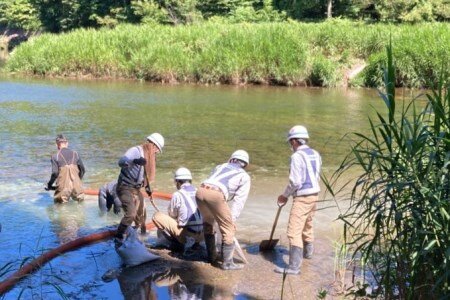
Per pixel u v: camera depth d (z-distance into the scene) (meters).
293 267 5.82
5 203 8.21
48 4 53.12
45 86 25.22
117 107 18.86
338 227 7.30
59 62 29.98
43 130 14.35
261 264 6.12
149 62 28.05
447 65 21.02
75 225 7.35
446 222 3.93
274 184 9.45
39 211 7.91
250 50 26.88
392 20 37.44
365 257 4.76
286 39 27.08
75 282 5.55
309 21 41.41
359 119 16.62
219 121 16.22
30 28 55.44
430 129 4.40
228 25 31.83
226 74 26.95
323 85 26.12
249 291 5.39
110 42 30.08
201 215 6.21
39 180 9.58
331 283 5.55
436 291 4.05
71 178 8.32
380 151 4.32
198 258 6.31
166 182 9.53
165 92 23.55
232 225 5.96
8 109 18.00
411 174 4.16
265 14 42.28
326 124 15.73
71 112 17.56
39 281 5.54
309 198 5.84
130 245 6.02
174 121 16.12
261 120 16.42
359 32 28.34
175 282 5.60
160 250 6.55
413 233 4.07
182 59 27.67
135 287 5.46
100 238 6.80
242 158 6.03
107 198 8.05
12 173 9.99
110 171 10.23
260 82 27.14
